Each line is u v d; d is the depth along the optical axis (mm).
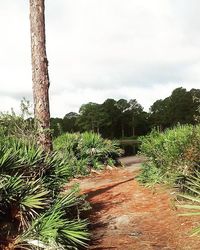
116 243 6344
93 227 7301
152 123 101000
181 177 8406
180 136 10852
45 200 6211
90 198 9977
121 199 9391
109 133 105250
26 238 5406
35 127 8680
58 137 17344
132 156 21750
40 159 6883
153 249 5996
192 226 6738
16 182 5777
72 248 5781
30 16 8898
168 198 8711
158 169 10391
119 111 105812
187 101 83500
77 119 101562
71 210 7137
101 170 15211
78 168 14062
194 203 7965
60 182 7434
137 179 11164
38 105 8766
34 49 8828
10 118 8781
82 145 15898
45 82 8844
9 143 7336
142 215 7832
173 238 6395
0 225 5750
